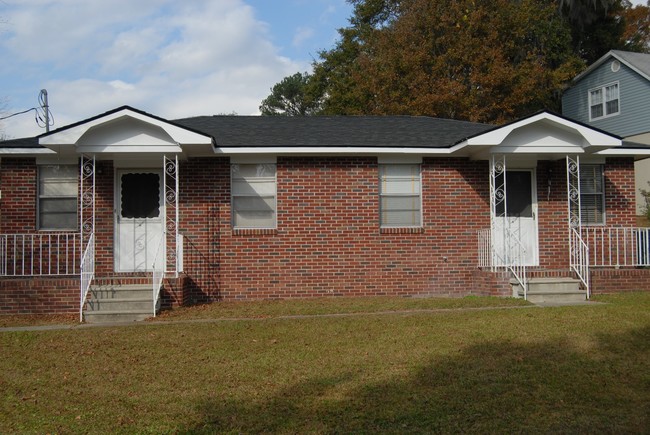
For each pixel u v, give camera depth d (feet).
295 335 32.86
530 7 112.06
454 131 52.85
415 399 22.43
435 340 30.89
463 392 23.11
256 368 26.63
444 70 105.29
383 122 57.11
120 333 34.40
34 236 46.47
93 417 21.31
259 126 53.72
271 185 48.26
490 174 47.50
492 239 47.73
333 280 48.11
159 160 47.11
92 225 43.93
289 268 47.70
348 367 26.45
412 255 48.91
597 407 21.57
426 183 49.42
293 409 21.71
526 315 37.01
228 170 47.67
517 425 20.02
